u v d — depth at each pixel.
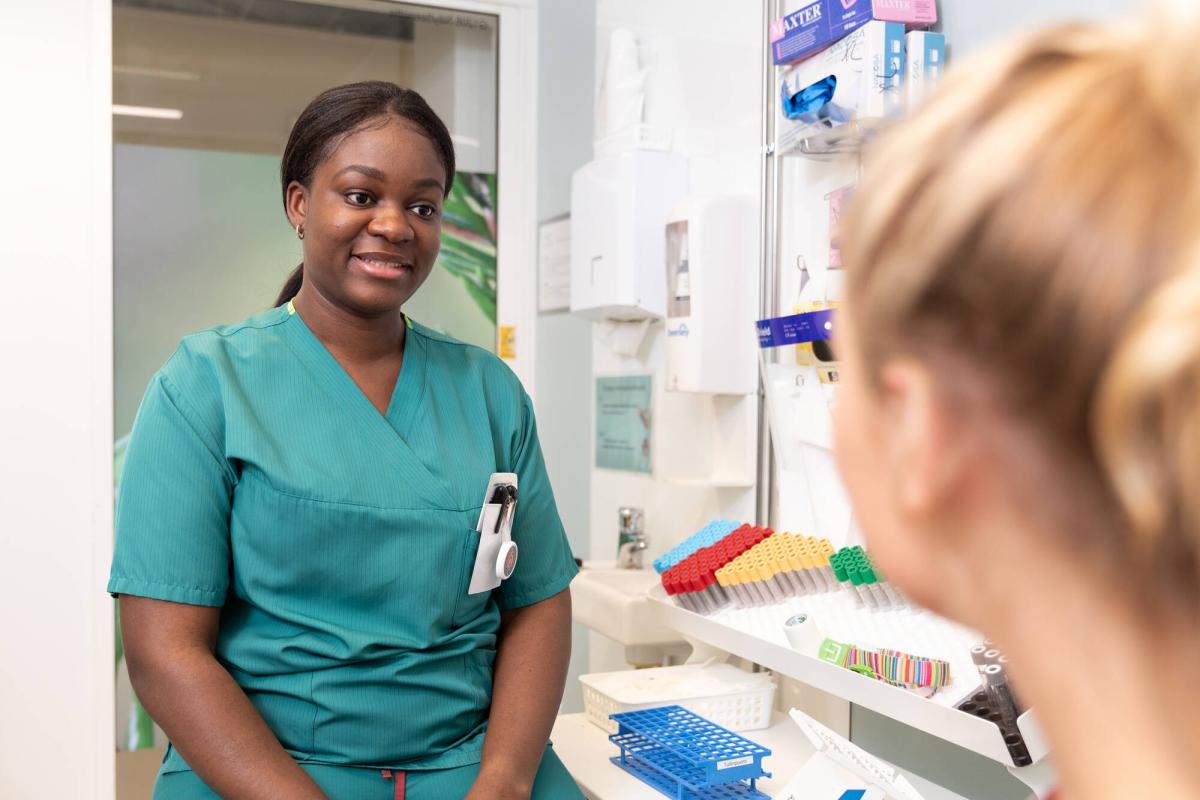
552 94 2.69
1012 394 0.22
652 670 1.69
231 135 2.56
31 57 2.32
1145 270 0.20
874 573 1.31
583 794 1.34
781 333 1.58
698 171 2.04
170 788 1.17
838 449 0.27
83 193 2.37
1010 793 1.31
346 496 1.20
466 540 1.26
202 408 1.20
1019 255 0.21
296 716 1.19
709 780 1.28
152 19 2.48
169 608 1.17
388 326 1.31
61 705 2.37
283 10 2.60
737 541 1.60
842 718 1.63
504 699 1.30
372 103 1.27
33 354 2.33
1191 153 0.20
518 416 1.41
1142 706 0.23
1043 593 0.23
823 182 1.62
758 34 1.81
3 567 2.31
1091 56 0.23
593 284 2.20
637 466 2.30
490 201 2.78
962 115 0.23
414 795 1.21
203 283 2.54
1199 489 0.20
